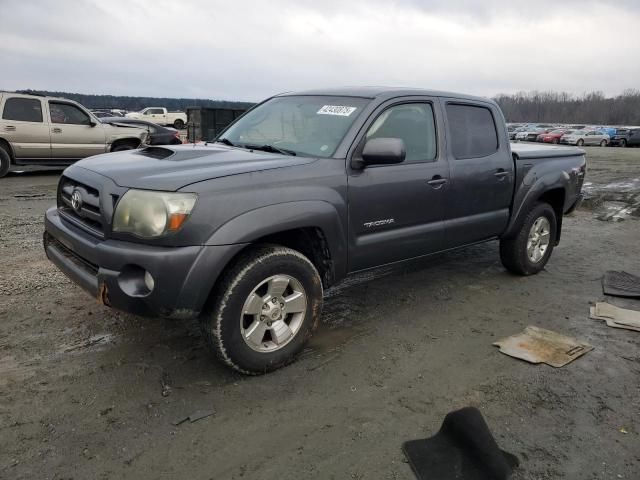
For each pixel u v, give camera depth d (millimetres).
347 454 2451
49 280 4578
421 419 2744
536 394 3018
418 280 5027
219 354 2930
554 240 5461
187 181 2766
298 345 3236
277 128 3926
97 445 2459
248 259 2934
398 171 3699
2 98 10922
